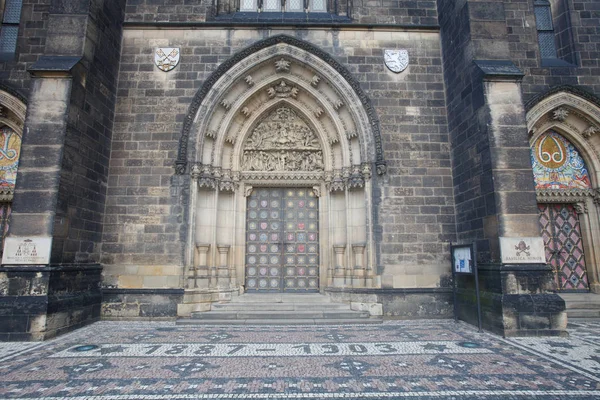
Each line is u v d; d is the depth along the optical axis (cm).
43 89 1121
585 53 1495
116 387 634
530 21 1507
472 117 1227
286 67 1457
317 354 841
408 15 1505
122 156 1367
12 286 1000
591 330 1105
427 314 1301
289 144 1537
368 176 1370
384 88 1443
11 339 966
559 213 1505
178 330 1116
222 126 1435
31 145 1087
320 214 1496
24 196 1059
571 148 1514
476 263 1111
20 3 1517
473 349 881
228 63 1416
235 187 1470
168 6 1482
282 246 1491
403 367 742
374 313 1284
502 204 1084
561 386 634
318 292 1456
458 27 1332
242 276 1442
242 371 720
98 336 1030
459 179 1321
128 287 1283
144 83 1420
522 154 1116
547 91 1430
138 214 1330
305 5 1600
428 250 1338
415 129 1416
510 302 1021
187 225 1322
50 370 725
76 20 1209
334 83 1425
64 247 1089
